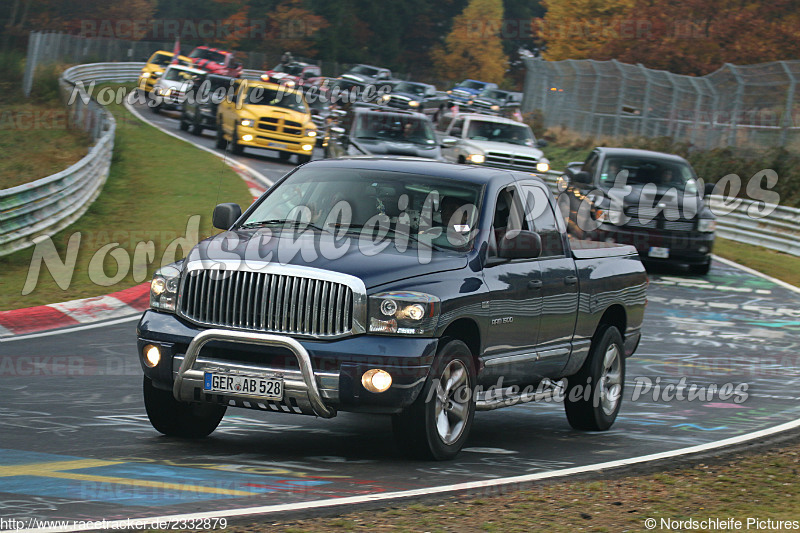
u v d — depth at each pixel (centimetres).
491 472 1292
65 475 1166
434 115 10750
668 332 2739
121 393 1725
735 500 1188
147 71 8450
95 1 13088
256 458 1320
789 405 1947
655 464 1373
